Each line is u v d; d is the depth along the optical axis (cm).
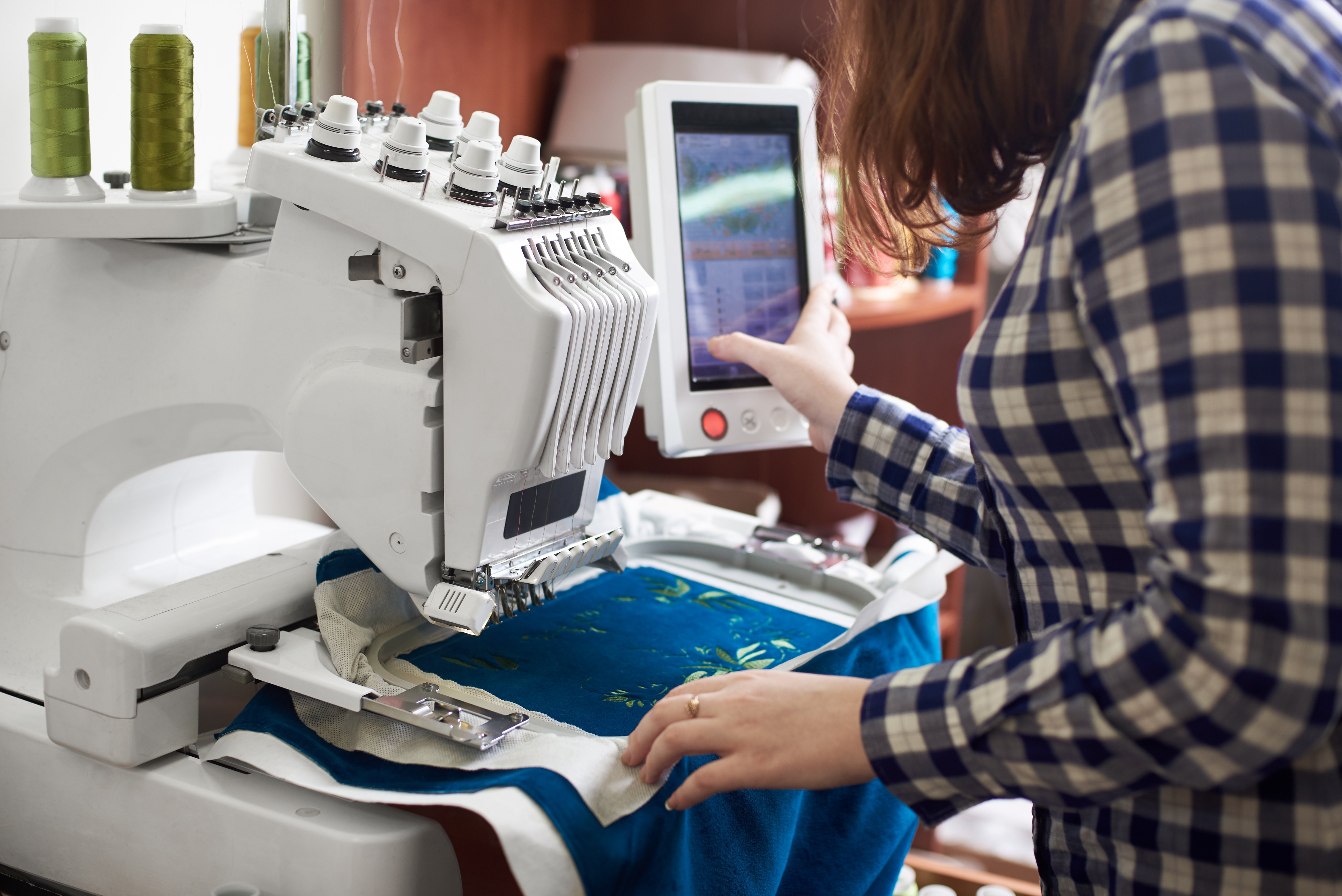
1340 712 53
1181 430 49
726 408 113
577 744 73
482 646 94
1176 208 49
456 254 74
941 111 65
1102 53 62
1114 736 54
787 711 64
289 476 161
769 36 260
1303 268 48
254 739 78
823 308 114
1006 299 63
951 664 61
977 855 201
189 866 78
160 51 84
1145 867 64
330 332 81
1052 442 62
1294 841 60
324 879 71
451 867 75
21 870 86
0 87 108
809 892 92
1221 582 48
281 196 79
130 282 89
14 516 97
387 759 76
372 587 92
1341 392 47
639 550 118
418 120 79
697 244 114
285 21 97
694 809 76
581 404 81
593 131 227
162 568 103
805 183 121
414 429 78
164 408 90
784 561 114
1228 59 50
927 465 93
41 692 90
